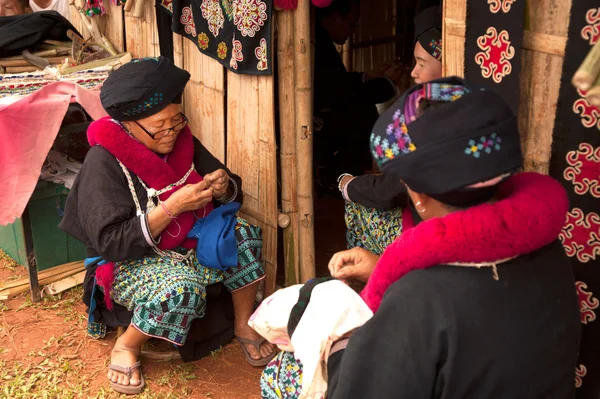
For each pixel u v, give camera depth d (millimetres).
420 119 1169
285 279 3377
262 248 3338
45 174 3488
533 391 1243
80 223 2691
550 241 1242
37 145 3223
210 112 3553
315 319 1604
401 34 5930
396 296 1240
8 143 3150
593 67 1208
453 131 1144
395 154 1207
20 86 3740
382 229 2580
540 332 1229
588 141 1783
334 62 4312
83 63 4348
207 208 2875
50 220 3572
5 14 5070
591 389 1943
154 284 2645
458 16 2035
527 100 1955
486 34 1943
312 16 3730
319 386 1544
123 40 4441
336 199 4715
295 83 2998
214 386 2775
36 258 3604
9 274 3707
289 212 3195
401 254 1266
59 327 3191
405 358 1207
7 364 2885
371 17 5789
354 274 1954
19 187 3201
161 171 2652
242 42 3033
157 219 2531
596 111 1747
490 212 1186
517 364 1209
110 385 2752
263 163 3203
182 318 2650
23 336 3105
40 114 3203
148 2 3936
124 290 2738
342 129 4434
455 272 1218
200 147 2971
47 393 2672
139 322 2652
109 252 2557
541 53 1887
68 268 3668
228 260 2779
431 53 2662
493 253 1192
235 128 3348
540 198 1222
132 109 2492
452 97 1188
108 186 2586
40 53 4363
